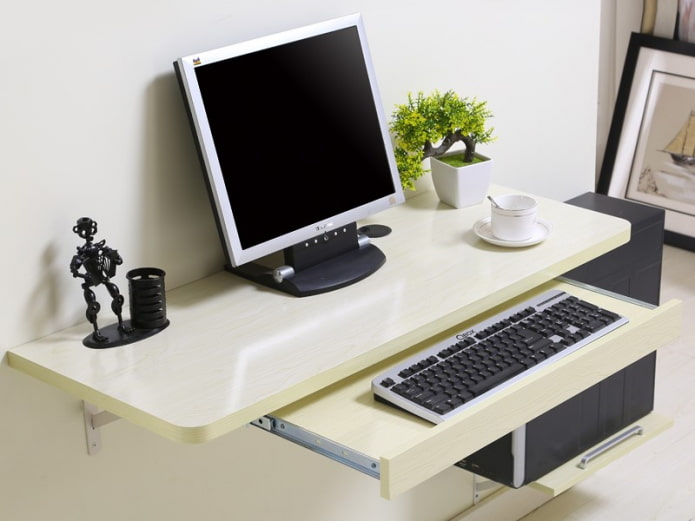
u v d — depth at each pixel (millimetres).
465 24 2359
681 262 3885
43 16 1634
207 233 1948
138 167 1813
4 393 1711
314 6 2033
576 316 1876
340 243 1989
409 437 1572
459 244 2062
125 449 1896
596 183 4180
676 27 3906
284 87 1883
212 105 1778
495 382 1679
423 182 2338
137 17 1750
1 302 1676
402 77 2266
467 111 2184
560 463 2314
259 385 1583
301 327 1764
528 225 2041
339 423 1617
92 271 1688
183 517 2031
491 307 1872
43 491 1800
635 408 2541
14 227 1667
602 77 4105
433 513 2553
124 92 1762
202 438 1481
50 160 1690
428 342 1860
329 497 2312
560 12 2584
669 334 1922
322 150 1945
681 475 2762
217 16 1865
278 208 1877
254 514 2166
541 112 2627
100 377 1611
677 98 3908
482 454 2229
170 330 1758
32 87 1645
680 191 3939
